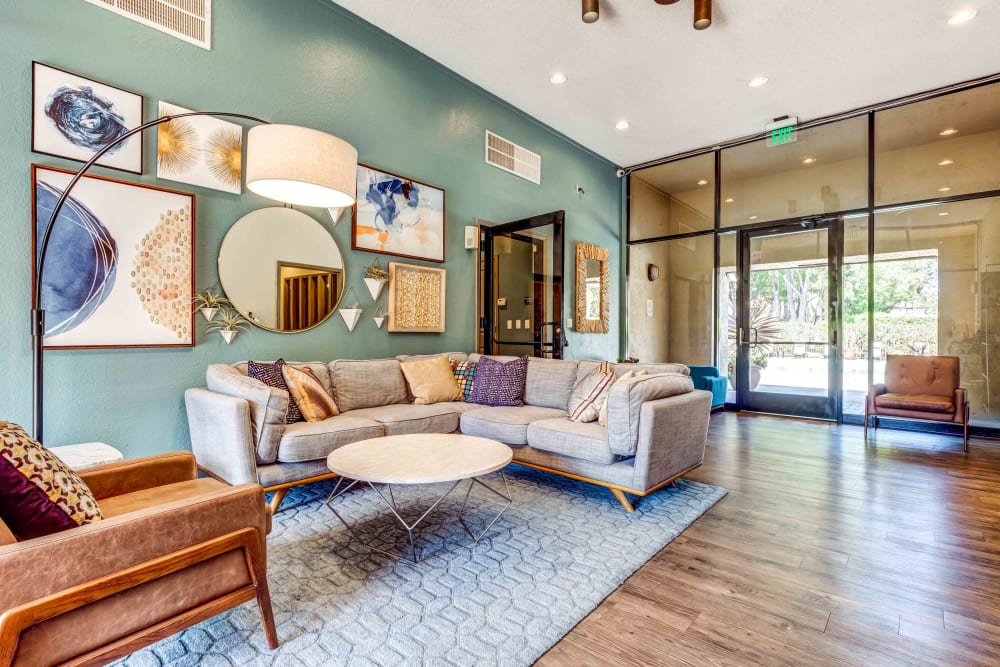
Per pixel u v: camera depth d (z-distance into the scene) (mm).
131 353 2596
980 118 4457
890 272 4945
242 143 3051
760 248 5801
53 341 2346
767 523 2418
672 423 2613
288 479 2463
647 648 1454
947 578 1869
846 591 1776
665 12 3416
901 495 2832
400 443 2357
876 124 4957
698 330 6281
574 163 5941
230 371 2676
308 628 1536
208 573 1298
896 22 3490
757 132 5566
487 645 1460
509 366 3678
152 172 2676
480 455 2133
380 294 3877
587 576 1874
